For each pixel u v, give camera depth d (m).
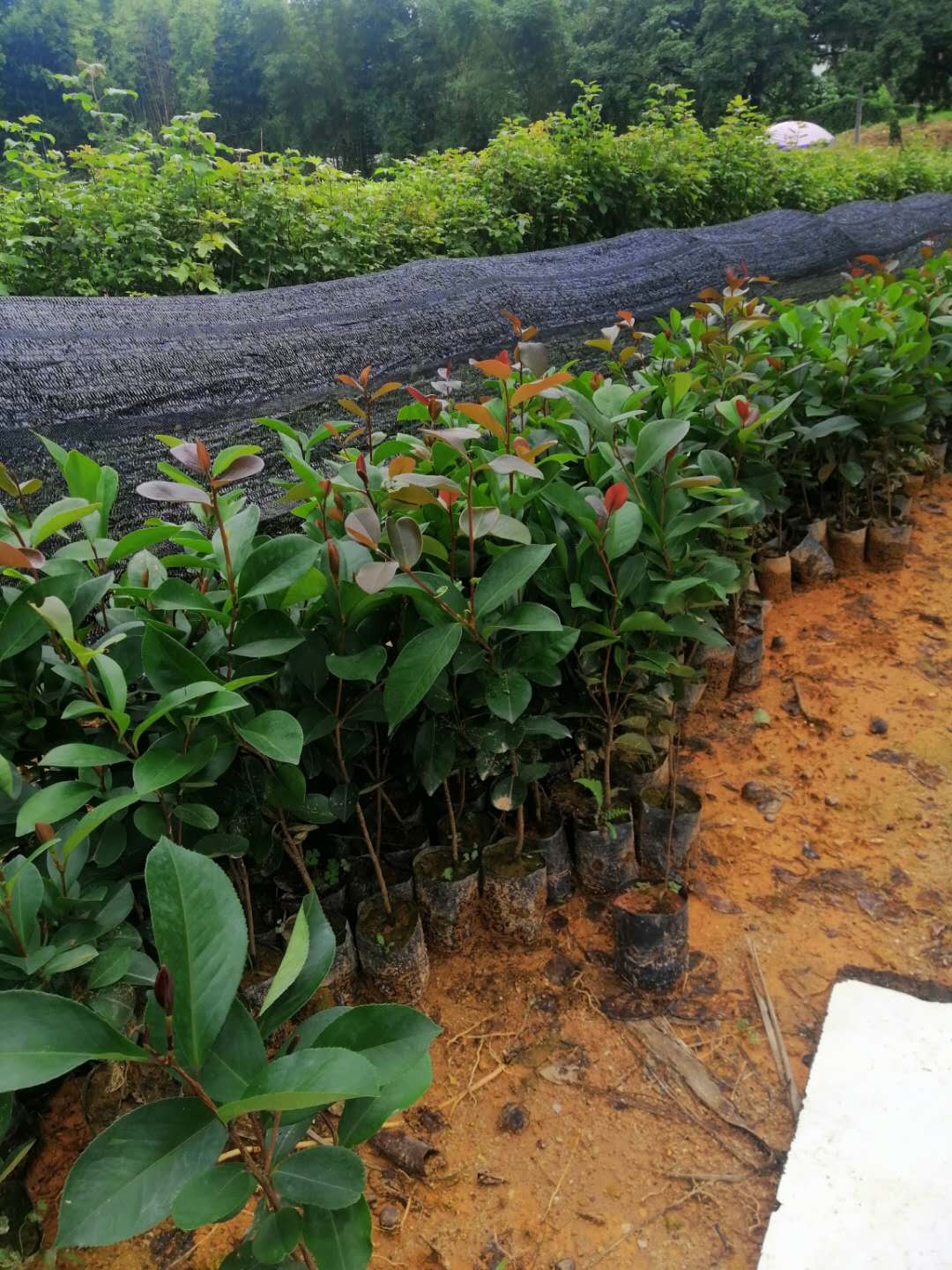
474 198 6.38
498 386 2.43
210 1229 1.45
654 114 8.37
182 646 1.33
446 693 1.71
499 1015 1.84
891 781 2.52
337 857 1.95
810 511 3.72
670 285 4.73
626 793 2.18
